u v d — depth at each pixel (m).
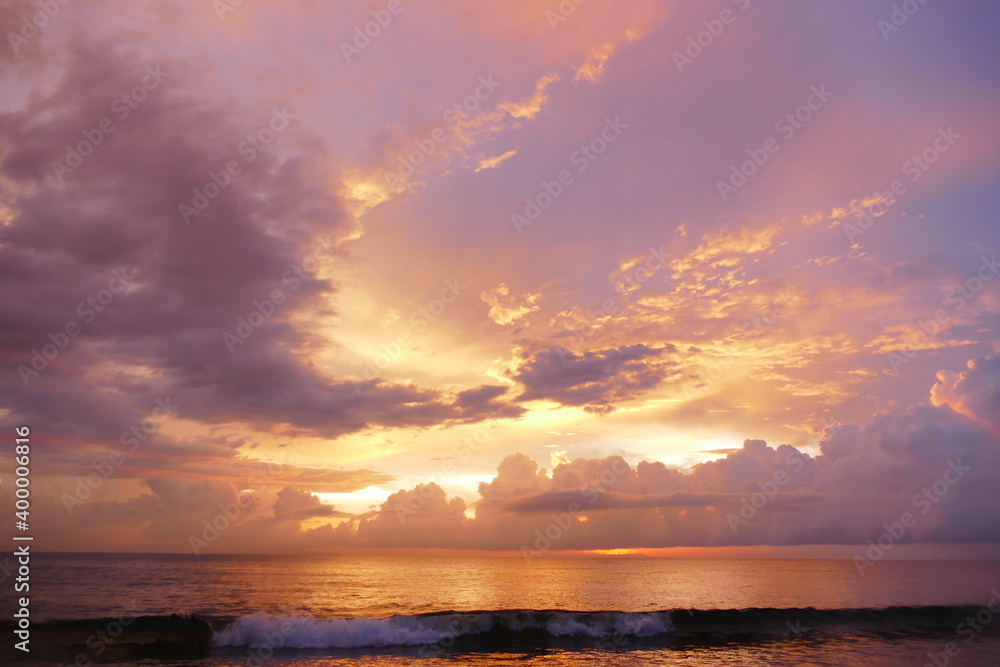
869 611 32.75
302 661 20.86
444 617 26.77
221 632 24.05
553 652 23.11
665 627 28.02
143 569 65.38
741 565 109.94
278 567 79.31
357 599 39.25
